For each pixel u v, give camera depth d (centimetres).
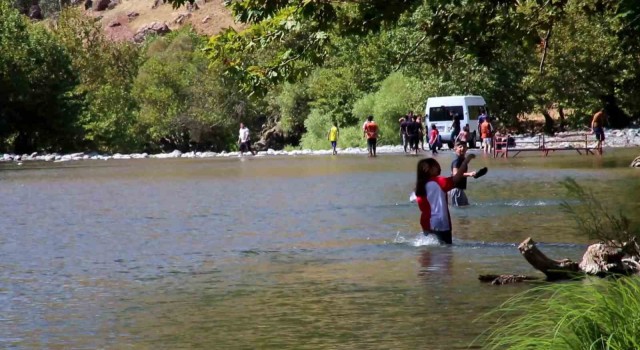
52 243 1878
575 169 3756
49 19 16238
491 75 7025
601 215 2059
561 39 6875
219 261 1577
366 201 2630
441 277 1339
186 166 5228
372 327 1029
